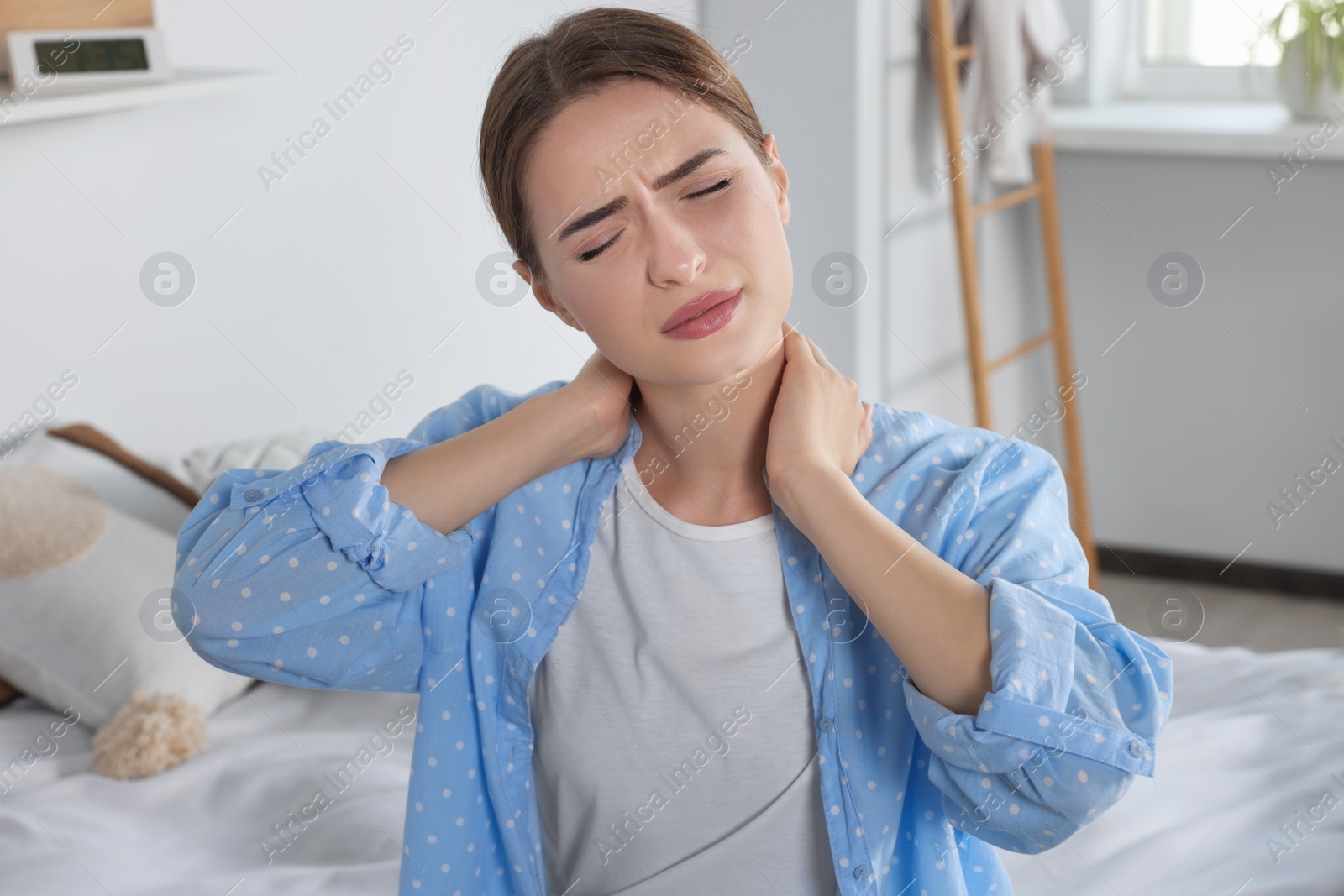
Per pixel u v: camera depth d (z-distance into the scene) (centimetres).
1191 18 338
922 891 81
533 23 225
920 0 305
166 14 179
